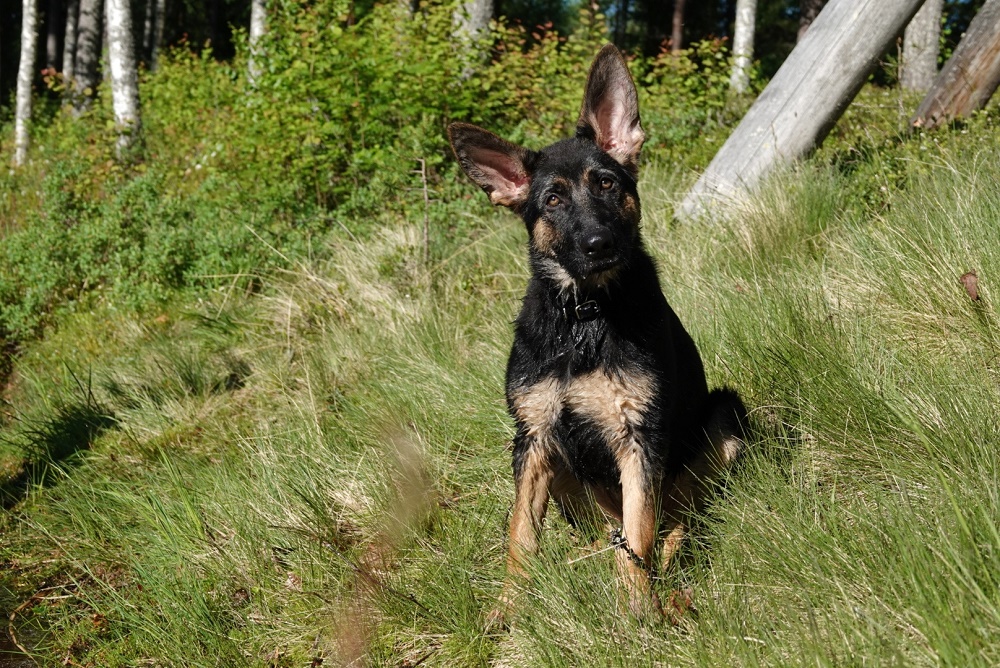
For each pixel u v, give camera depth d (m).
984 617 2.20
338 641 3.14
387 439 4.18
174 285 8.01
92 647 3.62
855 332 3.87
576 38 11.67
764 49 33.62
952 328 3.93
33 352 7.64
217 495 4.25
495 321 5.41
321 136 8.69
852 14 6.31
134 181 9.36
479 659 3.06
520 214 3.92
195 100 14.73
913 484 2.95
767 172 6.35
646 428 3.32
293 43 8.96
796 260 5.12
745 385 4.04
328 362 5.70
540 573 3.06
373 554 3.62
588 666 2.67
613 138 4.01
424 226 6.84
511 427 4.29
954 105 6.55
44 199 10.55
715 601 2.77
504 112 9.47
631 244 3.64
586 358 3.35
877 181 5.74
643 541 3.22
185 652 3.32
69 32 27.08
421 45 8.95
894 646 2.20
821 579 2.56
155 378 6.22
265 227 7.98
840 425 3.41
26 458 5.69
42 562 4.34
